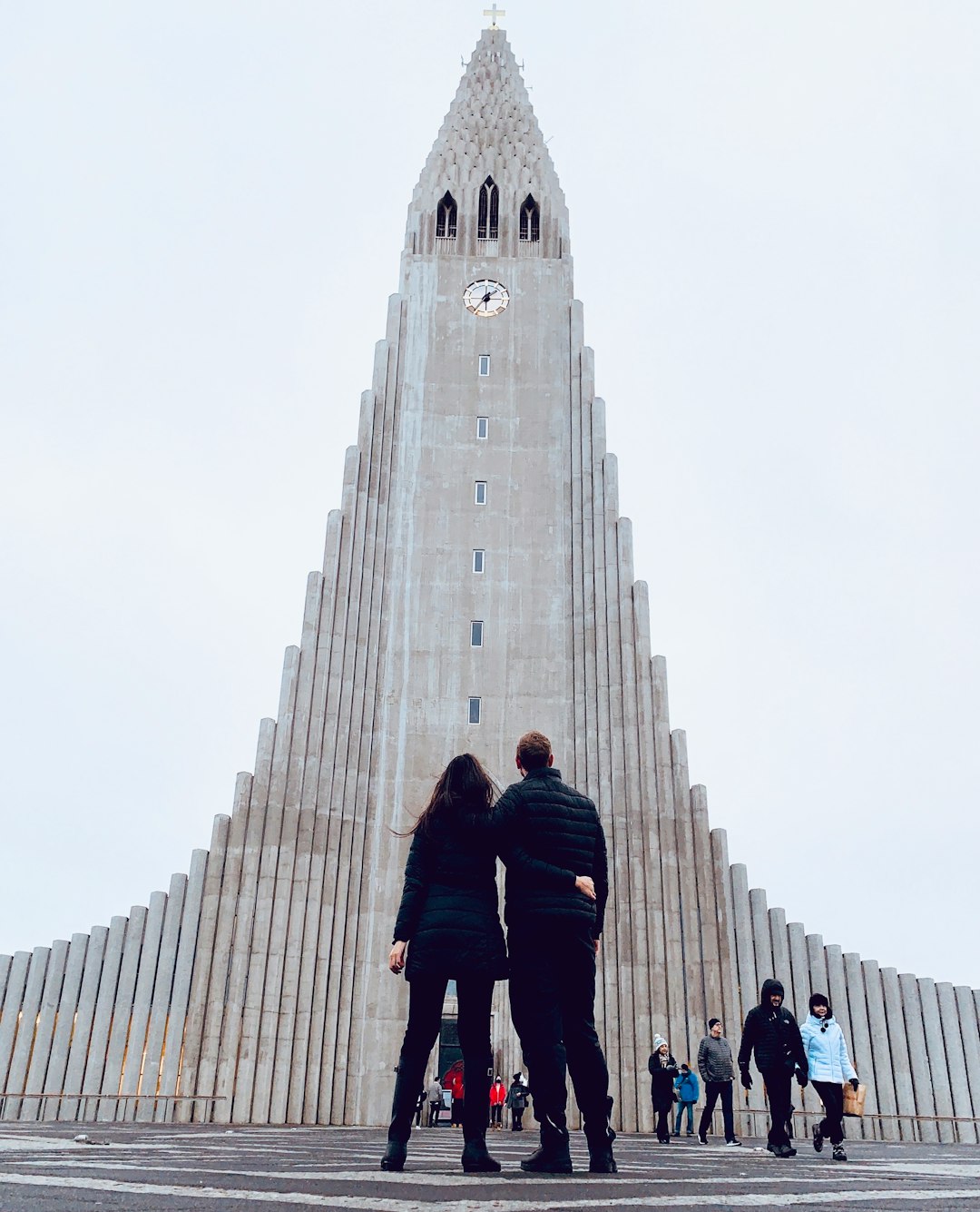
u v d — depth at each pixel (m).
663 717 35.34
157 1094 29.59
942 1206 3.94
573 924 5.99
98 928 32.62
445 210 47.12
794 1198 4.19
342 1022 31.56
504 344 43.06
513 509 40.03
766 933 33.47
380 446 40.50
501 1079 31.12
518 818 6.18
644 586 37.38
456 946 5.80
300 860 33.19
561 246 45.56
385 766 35.62
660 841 33.69
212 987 31.28
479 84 50.56
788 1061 11.38
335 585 37.50
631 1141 19.64
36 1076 30.89
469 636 37.84
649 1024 31.19
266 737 34.84
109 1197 3.54
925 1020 33.66
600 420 40.69
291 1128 22.47
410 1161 7.08
